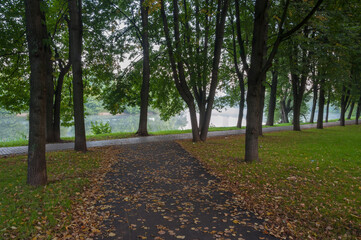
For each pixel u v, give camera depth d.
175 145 14.87
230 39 23.05
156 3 11.51
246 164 9.80
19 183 7.03
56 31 16.36
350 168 9.26
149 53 20.12
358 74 22.28
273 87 30.38
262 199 6.39
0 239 4.18
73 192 6.65
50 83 15.93
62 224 4.86
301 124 33.38
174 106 23.77
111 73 19.59
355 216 5.31
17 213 5.16
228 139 17.81
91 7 16.17
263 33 9.54
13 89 17.48
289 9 9.24
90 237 4.50
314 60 16.42
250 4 15.60
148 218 5.36
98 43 17.72
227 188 7.34
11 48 13.59
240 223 5.16
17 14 13.35
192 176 8.64
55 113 16.55
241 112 27.22
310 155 11.70
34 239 4.27
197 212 5.70
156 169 9.55
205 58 15.03
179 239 4.48
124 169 9.53
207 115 16.61
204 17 15.19
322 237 4.65
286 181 7.71
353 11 9.45
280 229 4.93
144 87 19.47
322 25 10.70
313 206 5.89
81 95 12.43
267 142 16.27
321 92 26.00
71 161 10.19
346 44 14.88
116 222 5.14
